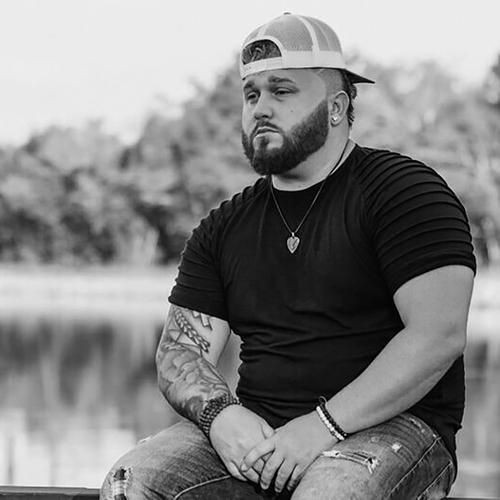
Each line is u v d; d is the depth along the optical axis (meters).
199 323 3.17
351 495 2.67
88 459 13.57
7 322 37.62
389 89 64.31
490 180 61.47
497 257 59.59
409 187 2.91
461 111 63.69
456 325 2.82
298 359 2.96
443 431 2.95
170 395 3.05
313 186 3.02
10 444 14.64
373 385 2.81
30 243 67.06
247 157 3.07
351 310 2.94
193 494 2.87
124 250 66.19
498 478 12.96
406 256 2.85
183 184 65.50
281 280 3.00
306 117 2.99
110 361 25.98
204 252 3.18
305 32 3.00
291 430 2.83
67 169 67.31
